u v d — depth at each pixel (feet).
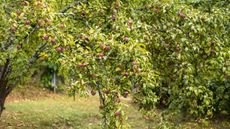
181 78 15.42
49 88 50.55
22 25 11.53
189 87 14.51
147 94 12.95
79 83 10.61
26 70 15.70
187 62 14.58
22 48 14.40
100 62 11.19
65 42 10.99
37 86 50.14
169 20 15.03
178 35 14.62
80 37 11.87
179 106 17.87
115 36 12.05
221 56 14.21
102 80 11.04
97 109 40.06
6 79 16.65
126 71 11.11
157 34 14.94
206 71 15.24
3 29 13.79
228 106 35.53
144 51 11.34
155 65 16.07
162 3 15.05
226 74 15.37
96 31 12.07
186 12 14.67
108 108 10.96
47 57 12.62
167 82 16.80
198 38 14.51
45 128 31.71
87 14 14.83
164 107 26.40
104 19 14.78
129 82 11.25
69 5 15.37
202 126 31.78
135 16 14.99
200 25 14.47
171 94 17.70
